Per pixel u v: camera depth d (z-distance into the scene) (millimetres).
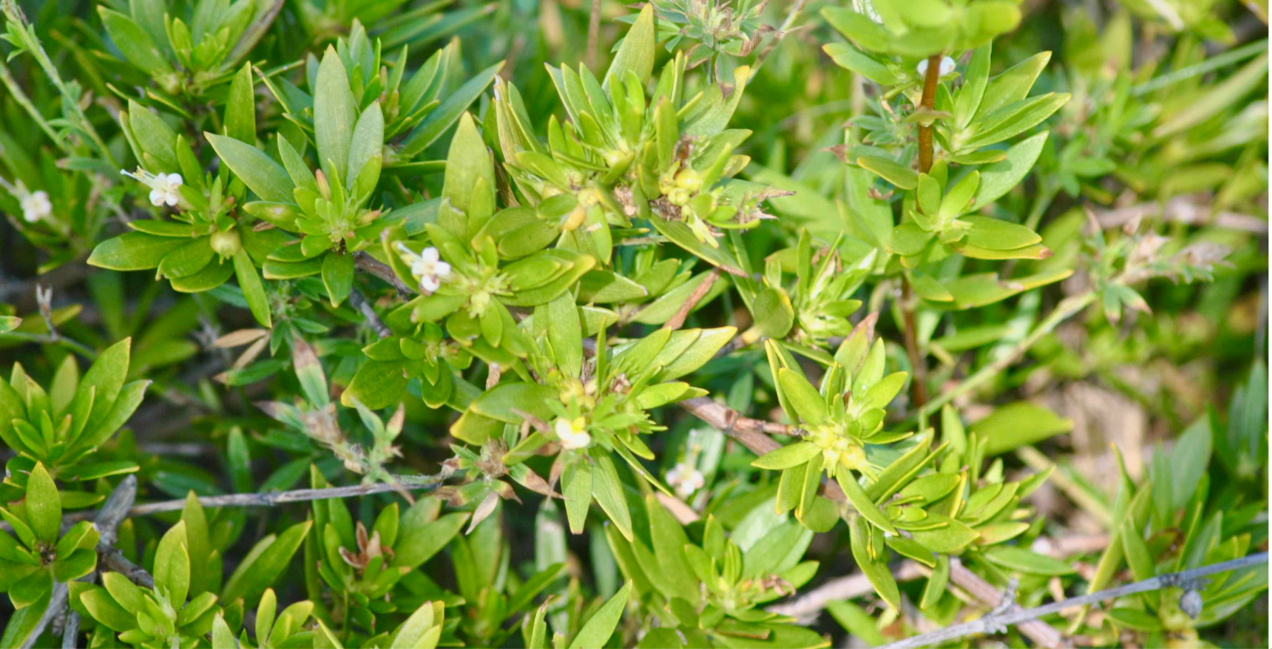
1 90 606
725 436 545
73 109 531
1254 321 674
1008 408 590
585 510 452
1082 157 604
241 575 498
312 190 457
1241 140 641
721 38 483
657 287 489
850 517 479
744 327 603
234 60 519
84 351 536
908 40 418
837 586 541
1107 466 655
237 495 496
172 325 609
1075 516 647
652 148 453
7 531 486
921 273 532
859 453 462
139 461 555
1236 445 597
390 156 493
